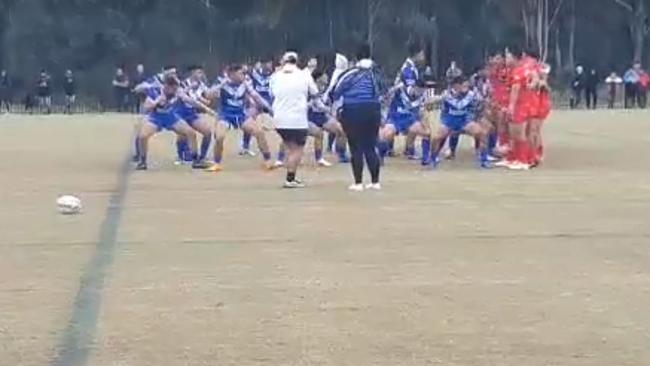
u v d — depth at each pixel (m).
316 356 16.00
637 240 25.98
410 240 26.02
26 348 16.50
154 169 45.09
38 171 44.00
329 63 50.22
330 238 26.31
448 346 16.53
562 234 26.89
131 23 137.25
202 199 34.19
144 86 45.47
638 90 124.62
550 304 19.28
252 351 16.28
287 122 37.12
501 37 142.25
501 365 15.55
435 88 52.56
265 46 138.00
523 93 45.03
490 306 19.12
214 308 19.05
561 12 144.88
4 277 21.73
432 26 139.12
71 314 18.62
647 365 15.55
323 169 44.69
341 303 19.38
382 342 16.77
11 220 29.52
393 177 41.31
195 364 15.63
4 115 111.31
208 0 138.75
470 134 46.06
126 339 17.00
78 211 30.84
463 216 30.06
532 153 45.44
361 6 139.00
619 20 147.88
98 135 69.94
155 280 21.41
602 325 17.80
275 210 31.39
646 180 39.91
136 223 28.88
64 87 130.12
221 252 24.48
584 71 134.62
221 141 44.91
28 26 133.88
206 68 136.50
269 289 20.55
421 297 19.84
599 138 64.31
